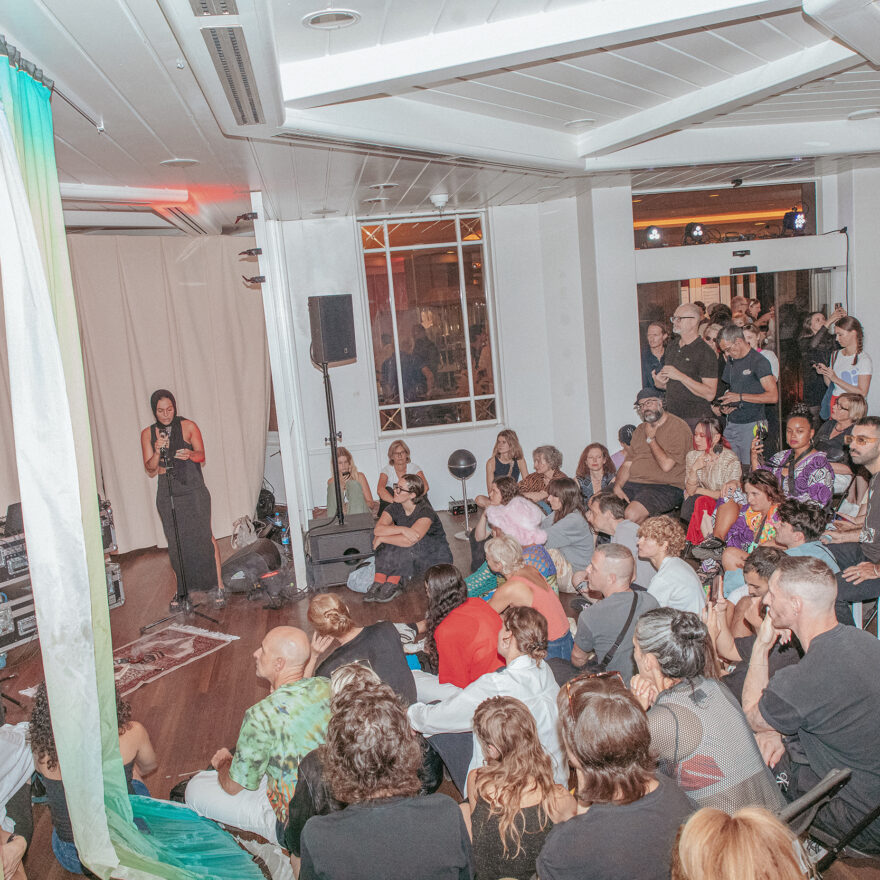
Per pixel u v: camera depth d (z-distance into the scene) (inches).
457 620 142.0
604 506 196.5
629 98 197.6
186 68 134.7
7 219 97.6
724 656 140.5
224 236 331.9
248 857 119.1
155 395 240.1
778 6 128.0
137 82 140.8
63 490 102.0
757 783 90.7
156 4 109.0
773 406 325.4
